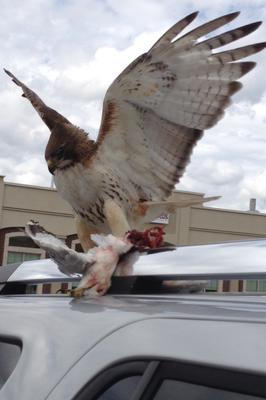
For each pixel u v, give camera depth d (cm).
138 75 146
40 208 1503
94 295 109
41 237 115
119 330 85
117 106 150
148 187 153
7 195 1485
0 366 97
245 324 75
